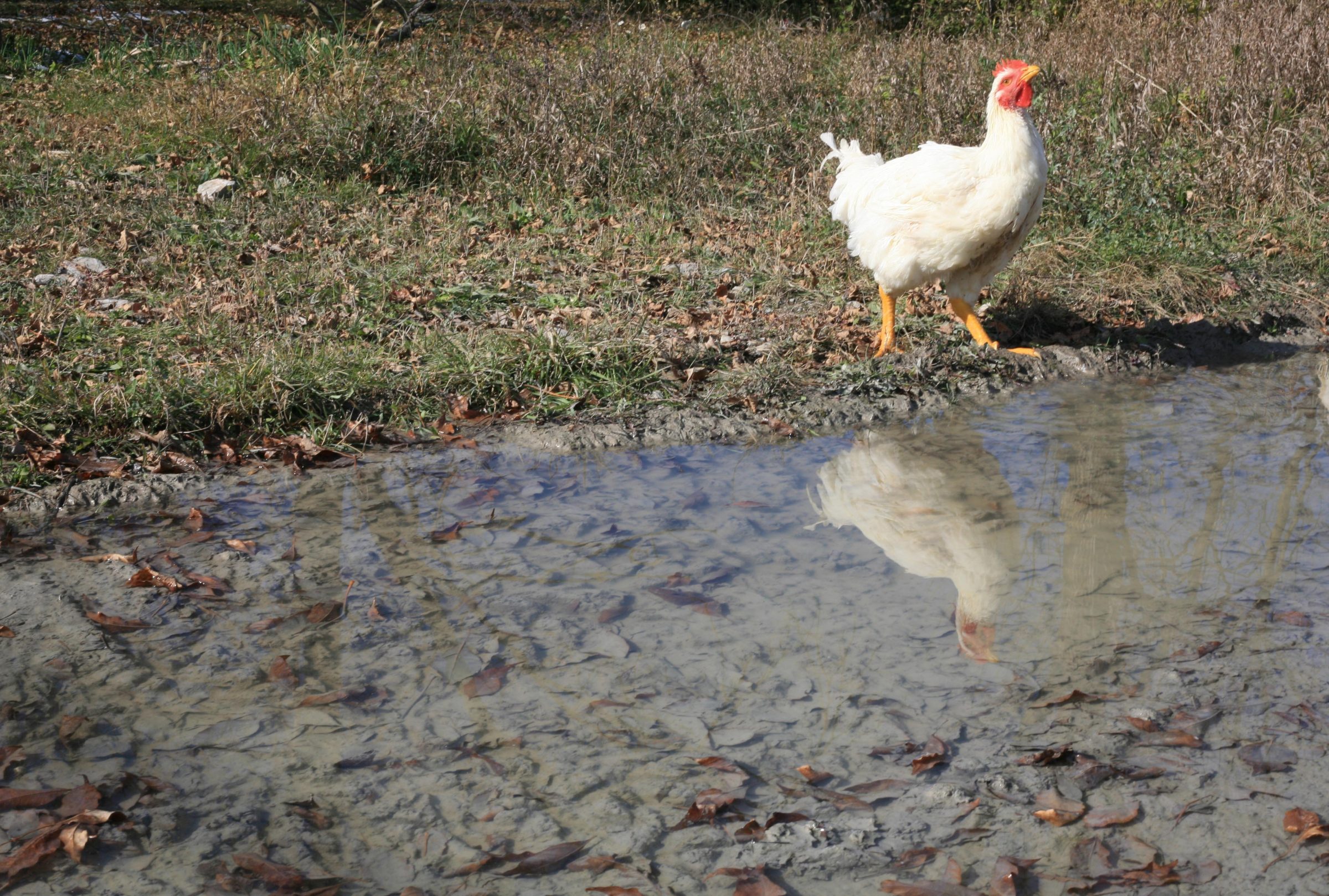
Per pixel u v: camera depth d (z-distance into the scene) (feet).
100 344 19.47
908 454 16.71
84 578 12.59
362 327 20.97
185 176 30.17
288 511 14.47
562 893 7.94
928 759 9.23
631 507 14.62
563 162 31.30
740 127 33.17
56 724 9.85
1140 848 8.27
